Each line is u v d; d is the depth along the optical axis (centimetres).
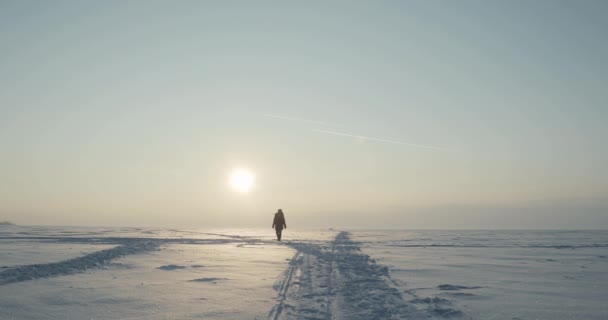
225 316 743
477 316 741
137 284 1028
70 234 3153
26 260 1332
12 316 718
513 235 4138
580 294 931
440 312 769
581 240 3112
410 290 984
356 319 729
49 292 910
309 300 882
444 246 2388
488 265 1461
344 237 3394
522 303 841
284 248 2125
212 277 1150
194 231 4325
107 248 1791
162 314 752
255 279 1129
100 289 956
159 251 1844
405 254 1867
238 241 2636
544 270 1327
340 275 1221
